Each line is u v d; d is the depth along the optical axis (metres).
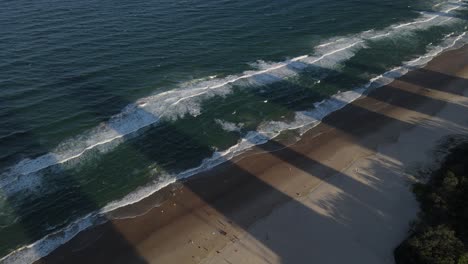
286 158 38.25
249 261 29.02
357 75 51.31
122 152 38.50
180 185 35.38
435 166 36.72
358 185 35.06
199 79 48.84
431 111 44.56
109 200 33.94
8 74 46.94
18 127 40.28
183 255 29.58
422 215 31.58
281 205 33.34
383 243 30.05
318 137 40.88
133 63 50.72
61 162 37.06
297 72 51.31
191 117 43.12
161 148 39.19
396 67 53.16
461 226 29.58
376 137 40.72
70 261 29.28
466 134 40.75
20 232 31.22
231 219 32.22
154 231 31.36
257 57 54.03
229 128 41.94
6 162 36.72
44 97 44.12
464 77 50.94
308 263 28.86
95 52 52.09
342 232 30.97
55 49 52.00
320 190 34.69
